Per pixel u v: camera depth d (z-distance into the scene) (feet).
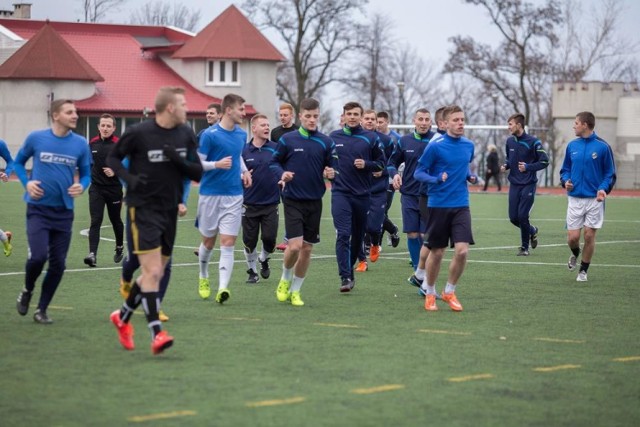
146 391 28.58
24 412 26.32
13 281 52.03
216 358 33.14
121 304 44.55
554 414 26.84
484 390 29.22
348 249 49.08
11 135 235.81
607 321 41.81
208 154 45.47
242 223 52.85
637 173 245.86
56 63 237.25
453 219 43.80
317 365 32.22
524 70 267.39
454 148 43.57
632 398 28.60
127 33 270.05
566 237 85.81
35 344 35.19
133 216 33.91
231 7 262.26
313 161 44.93
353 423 25.57
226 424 25.27
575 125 55.21
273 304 45.65
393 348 35.22
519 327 40.11
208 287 47.26
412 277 49.85
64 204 38.58
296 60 278.26
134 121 247.70
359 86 288.30
